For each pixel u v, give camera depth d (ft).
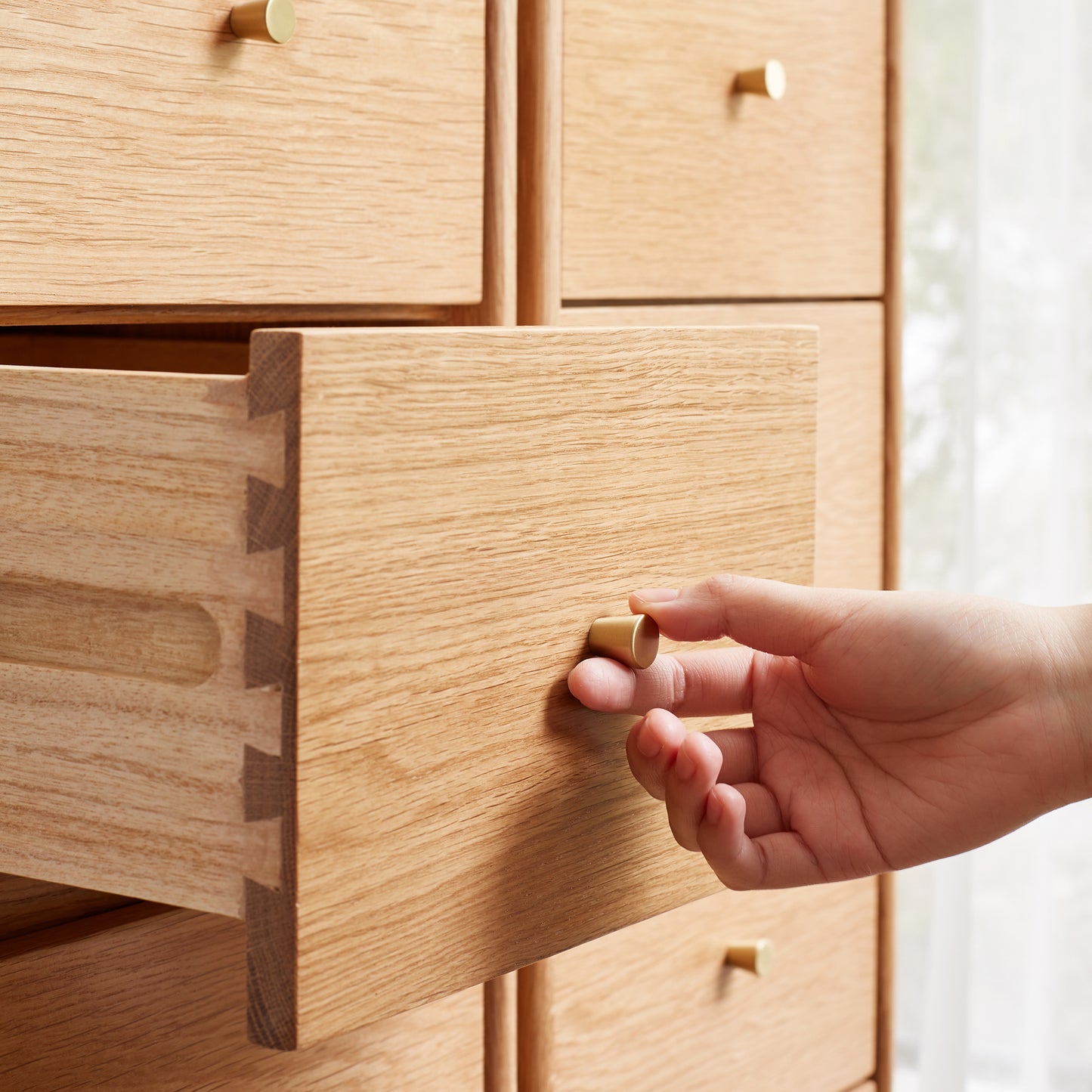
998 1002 4.64
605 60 2.29
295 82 1.81
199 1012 1.86
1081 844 4.48
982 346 4.48
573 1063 2.39
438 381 1.31
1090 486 4.40
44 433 1.33
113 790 1.33
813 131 2.75
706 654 1.84
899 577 3.07
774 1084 2.87
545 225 2.20
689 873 1.76
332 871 1.25
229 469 1.22
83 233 1.60
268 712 1.22
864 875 1.97
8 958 1.65
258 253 1.79
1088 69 4.30
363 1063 2.05
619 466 1.55
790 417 1.81
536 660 1.47
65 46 1.56
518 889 1.48
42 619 1.39
